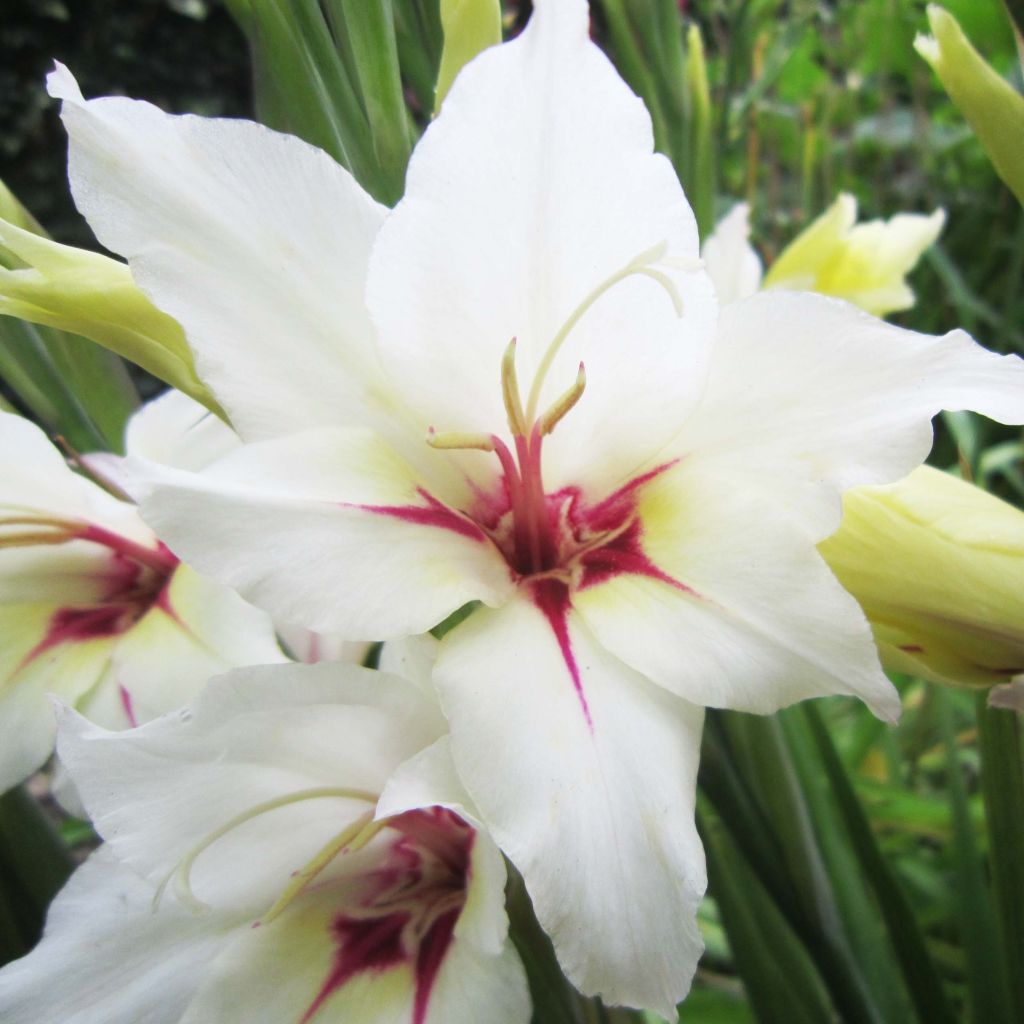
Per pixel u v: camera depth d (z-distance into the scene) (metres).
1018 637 0.17
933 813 0.39
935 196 0.73
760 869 0.23
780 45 0.63
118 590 0.22
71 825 0.42
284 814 0.18
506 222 0.17
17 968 0.17
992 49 0.68
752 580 0.16
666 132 0.27
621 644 0.16
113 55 0.93
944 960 0.37
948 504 0.17
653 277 0.17
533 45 0.16
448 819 0.19
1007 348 0.59
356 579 0.15
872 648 0.15
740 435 0.17
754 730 0.23
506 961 0.16
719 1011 0.37
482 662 0.16
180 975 0.18
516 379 0.18
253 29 0.20
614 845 0.15
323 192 0.16
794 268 0.37
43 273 0.17
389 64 0.19
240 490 0.15
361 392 0.17
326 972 0.18
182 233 0.16
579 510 0.19
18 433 0.21
